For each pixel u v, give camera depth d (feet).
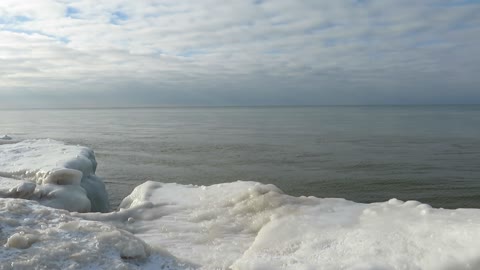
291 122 387.55
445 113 607.37
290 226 20.94
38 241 16.06
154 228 23.48
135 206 26.32
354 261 15.55
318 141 188.14
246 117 561.84
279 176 101.86
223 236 21.81
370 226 19.81
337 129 272.92
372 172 106.42
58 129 282.97
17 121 437.58
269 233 20.34
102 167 112.68
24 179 34.40
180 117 585.63
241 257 17.94
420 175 102.01
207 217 24.75
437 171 107.14
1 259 14.32
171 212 25.95
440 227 17.48
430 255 15.17
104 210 41.06
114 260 15.19
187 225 23.71
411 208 21.86
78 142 181.98
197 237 21.83
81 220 19.31
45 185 32.37
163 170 109.40
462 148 156.25
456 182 94.07
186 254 18.80
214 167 114.62
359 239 17.84
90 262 14.82
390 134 224.74
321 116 555.69
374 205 23.77
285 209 23.77
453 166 114.32
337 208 23.79
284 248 18.42
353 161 124.77
